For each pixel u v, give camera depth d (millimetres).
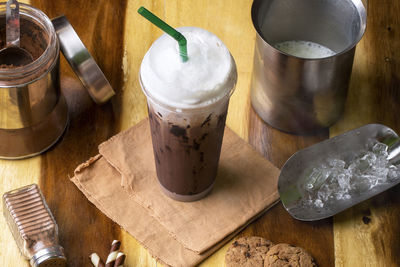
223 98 811
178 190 918
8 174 944
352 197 919
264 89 957
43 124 948
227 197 936
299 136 987
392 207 935
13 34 927
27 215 887
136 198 929
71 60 942
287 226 921
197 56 804
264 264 880
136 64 1028
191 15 1067
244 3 1082
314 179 927
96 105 998
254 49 985
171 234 906
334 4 956
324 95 941
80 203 929
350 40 970
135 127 973
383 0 1083
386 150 946
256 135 986
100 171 946
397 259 903
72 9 1062
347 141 953
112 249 884
